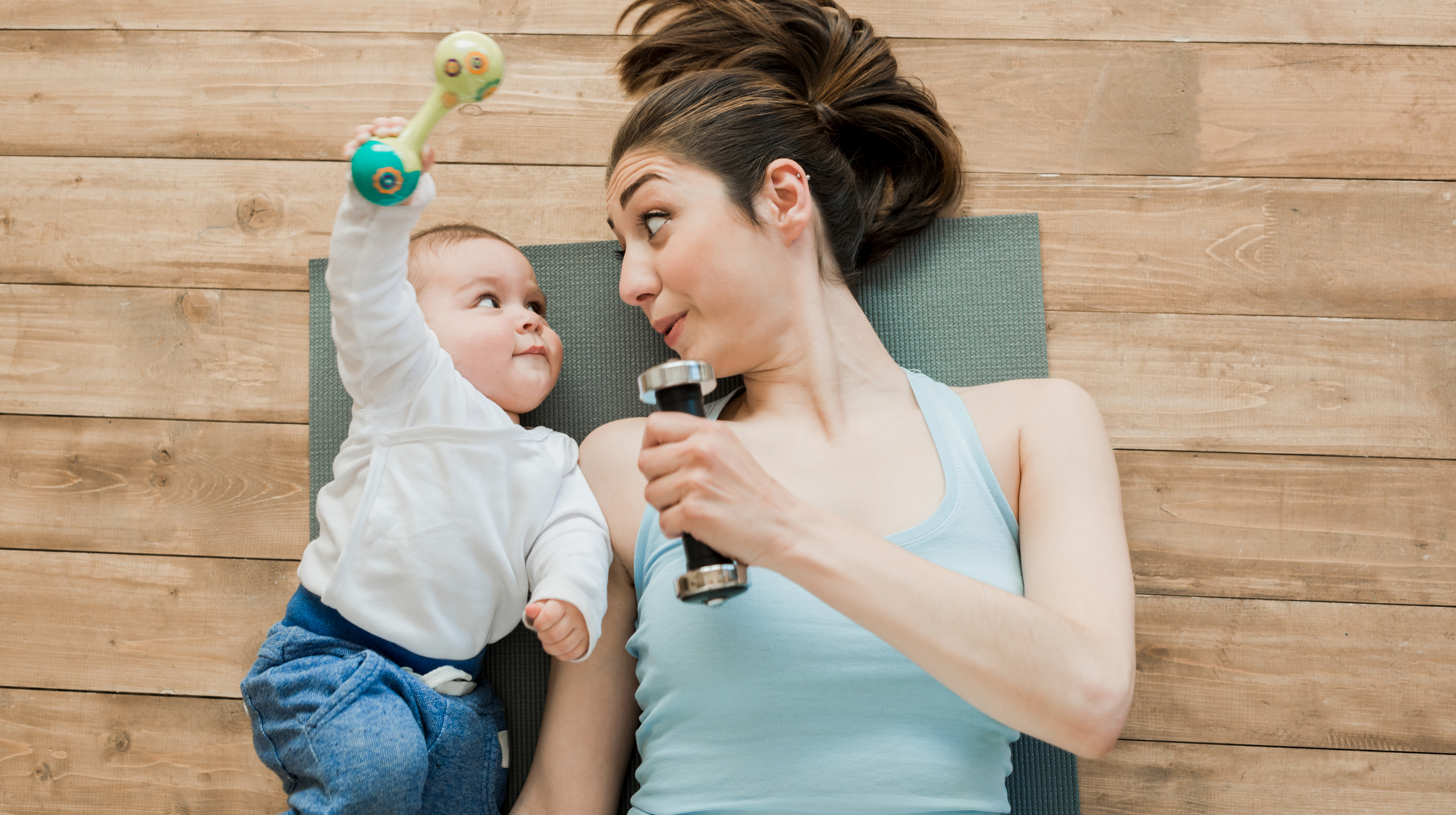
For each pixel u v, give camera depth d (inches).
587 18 55.7
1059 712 29.5
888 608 29.2
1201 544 49.9
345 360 37.2
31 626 52.6
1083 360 51.3
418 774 36.2
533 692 45.6
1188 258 52.0
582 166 54.5
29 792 51.2
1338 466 50.2
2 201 56.3
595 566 37.7
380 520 37.6
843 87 45.4
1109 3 54.2
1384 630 48.9
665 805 35.0
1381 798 47.7
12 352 55.0
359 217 33.8
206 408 54.0
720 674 34.3
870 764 32.9
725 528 28.8
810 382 39.3
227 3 56.9
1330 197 52.2
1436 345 50.9
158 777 50.9
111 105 56.6
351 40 56.4
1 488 53.9
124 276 55.3
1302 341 51.2
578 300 49.9
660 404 30.2
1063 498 35.2
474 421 38.9
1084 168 52.9
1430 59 53.1
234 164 55.9
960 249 49.6
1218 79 53.4
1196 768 48.4
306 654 38.0
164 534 53.1
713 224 37.8
